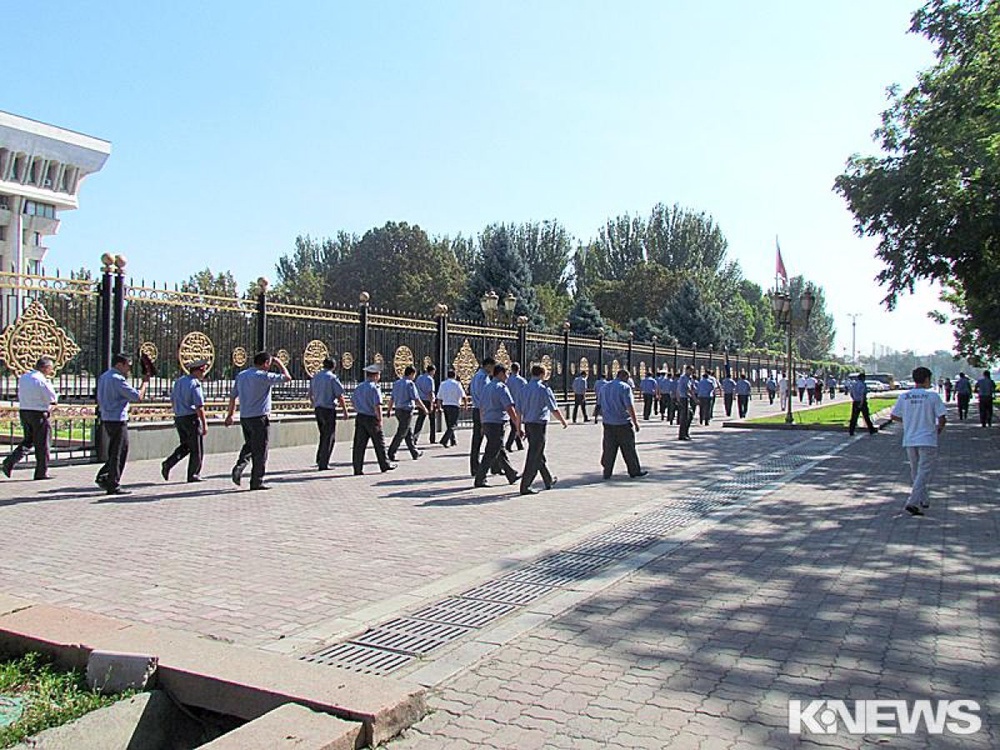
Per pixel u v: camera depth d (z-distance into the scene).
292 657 5.10
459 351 24.14
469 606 6.28
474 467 13.85
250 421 12.05
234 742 3.69
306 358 18.55
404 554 7.98
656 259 80.62
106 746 4.08
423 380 19.39
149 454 15.19
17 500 10.75
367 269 80.88
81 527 9.05
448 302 71.38
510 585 6.90
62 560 7.52
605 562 7.76
